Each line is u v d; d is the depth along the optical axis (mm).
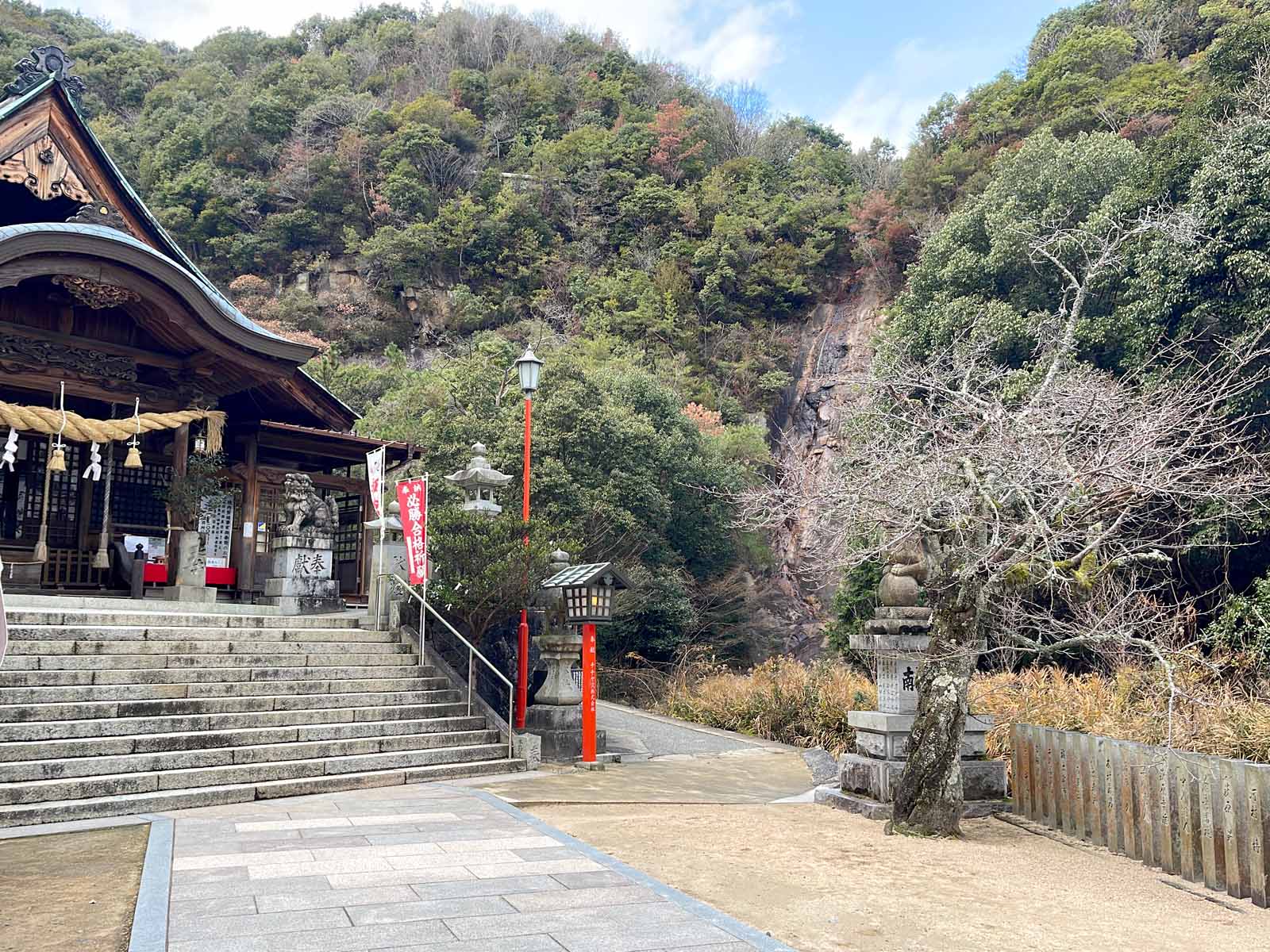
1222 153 18406
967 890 6082
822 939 4844
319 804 8617
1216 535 13773
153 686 10039
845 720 15227
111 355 16969
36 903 5145
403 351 50094
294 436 19625
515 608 13797
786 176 59531
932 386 9141
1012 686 13969
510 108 63750
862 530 9531
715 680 20766
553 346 43375
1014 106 46844
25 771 8164
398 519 14875
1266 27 21203
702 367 46719
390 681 12000
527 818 7918
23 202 17922
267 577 19953
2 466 16906
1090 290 21938
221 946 4316
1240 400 15523
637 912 5031
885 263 47781
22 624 10930
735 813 8930
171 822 7578
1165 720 10664
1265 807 6066
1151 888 6441
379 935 4531
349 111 59219
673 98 66438
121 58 67312
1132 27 45625
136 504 18406
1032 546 7977
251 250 52875
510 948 4359
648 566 27266
